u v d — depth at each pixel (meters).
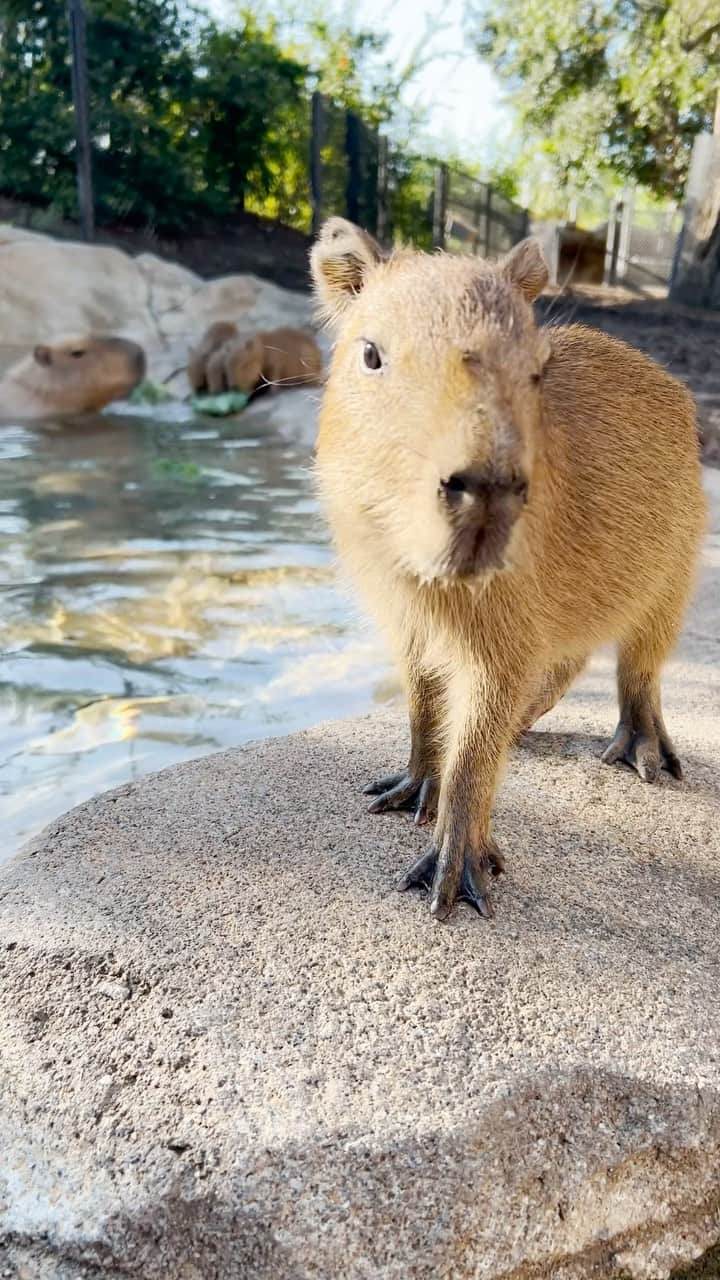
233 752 0.59
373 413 0.39
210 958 0.40
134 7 2.88
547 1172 0.33
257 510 1.20
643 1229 0.33
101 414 1.85
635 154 4.70
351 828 0.50
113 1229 0.31
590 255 4.63
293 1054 0.36
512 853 0.49
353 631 0.83
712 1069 0.36
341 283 0.48
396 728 0.62
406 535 0.37
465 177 3.85
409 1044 0.36
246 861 0.47
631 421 0.52
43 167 2.87
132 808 0.52
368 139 3.32
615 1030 0.37
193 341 2.19
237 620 0.85
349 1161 0.32
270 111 3.14
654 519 0.53
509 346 0.36
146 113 2.98
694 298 3.41
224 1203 0.31
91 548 1.05
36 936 0.41
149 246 2.92
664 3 4.24
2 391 1.85
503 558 0.34
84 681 0.73
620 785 0.56
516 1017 0.38
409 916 0.43
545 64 4.58
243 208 3.30
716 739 0.62
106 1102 0.34
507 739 0.45
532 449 0.36
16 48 2.77
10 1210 0.32
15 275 2.13
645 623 0.57
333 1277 0.31
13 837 0.52
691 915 0.44
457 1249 0.31
